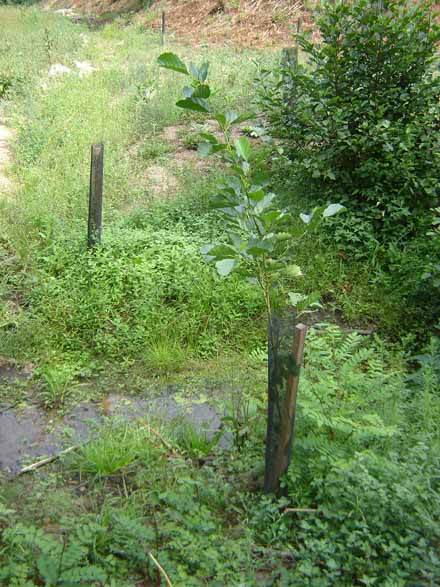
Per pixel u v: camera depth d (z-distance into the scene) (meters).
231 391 4.64
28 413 4.46
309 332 5.02
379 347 5.16
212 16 21.33
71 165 8.50
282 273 3.89
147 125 10.18
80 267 5.98
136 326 5.33
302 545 3.24
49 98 11.12
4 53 15.14
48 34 17.75
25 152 8.81
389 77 6.70
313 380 4.49
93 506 3.55
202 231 6.74
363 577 2.83
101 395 4.71
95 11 27.73
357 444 3.62
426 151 6.53
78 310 5.50
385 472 3.29
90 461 3.84
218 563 2.94
